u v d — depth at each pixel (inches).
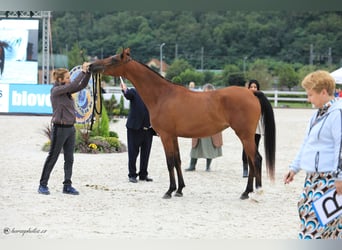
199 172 503.8
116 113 1127.6
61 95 366.6
